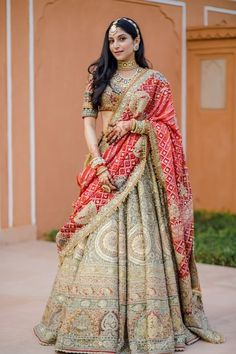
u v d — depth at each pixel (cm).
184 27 1072
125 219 451
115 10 971
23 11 859
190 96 1088
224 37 1045
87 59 939
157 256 447
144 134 458
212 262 773
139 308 440
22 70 862
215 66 1066
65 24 908
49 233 901
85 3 930
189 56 1080
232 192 1071
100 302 437
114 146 460
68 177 926
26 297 610
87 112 470
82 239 452
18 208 867
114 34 456
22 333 499
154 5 1022
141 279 442
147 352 437
